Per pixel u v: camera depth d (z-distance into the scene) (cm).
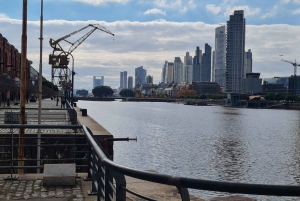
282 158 3988
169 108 18988
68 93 9719
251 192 265
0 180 888
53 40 9019
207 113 14400
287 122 10231
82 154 2016
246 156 4088
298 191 253
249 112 16762
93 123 2883
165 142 4962
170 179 308
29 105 6091
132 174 358
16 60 9219
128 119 9281
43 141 2014
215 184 279
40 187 825
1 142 1983
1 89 5353
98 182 584
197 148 4525
